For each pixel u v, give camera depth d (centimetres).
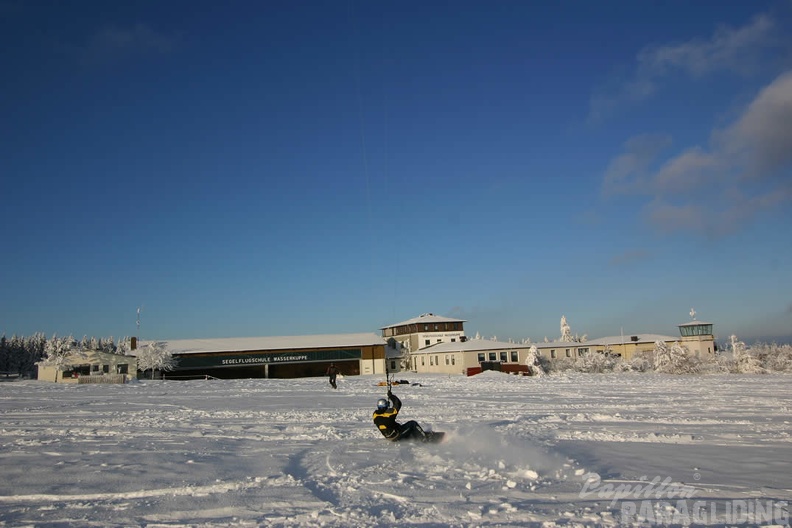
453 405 1942
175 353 6856
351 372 7475
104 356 5625
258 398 2394
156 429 1360
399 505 673
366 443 1130
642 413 1633
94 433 1296
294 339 7769
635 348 8344
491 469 853
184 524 604
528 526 588
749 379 3416
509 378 4159
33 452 1034
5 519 623
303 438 1206
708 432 1254
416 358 8438
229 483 782
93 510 657
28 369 11231
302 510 654
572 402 2019
